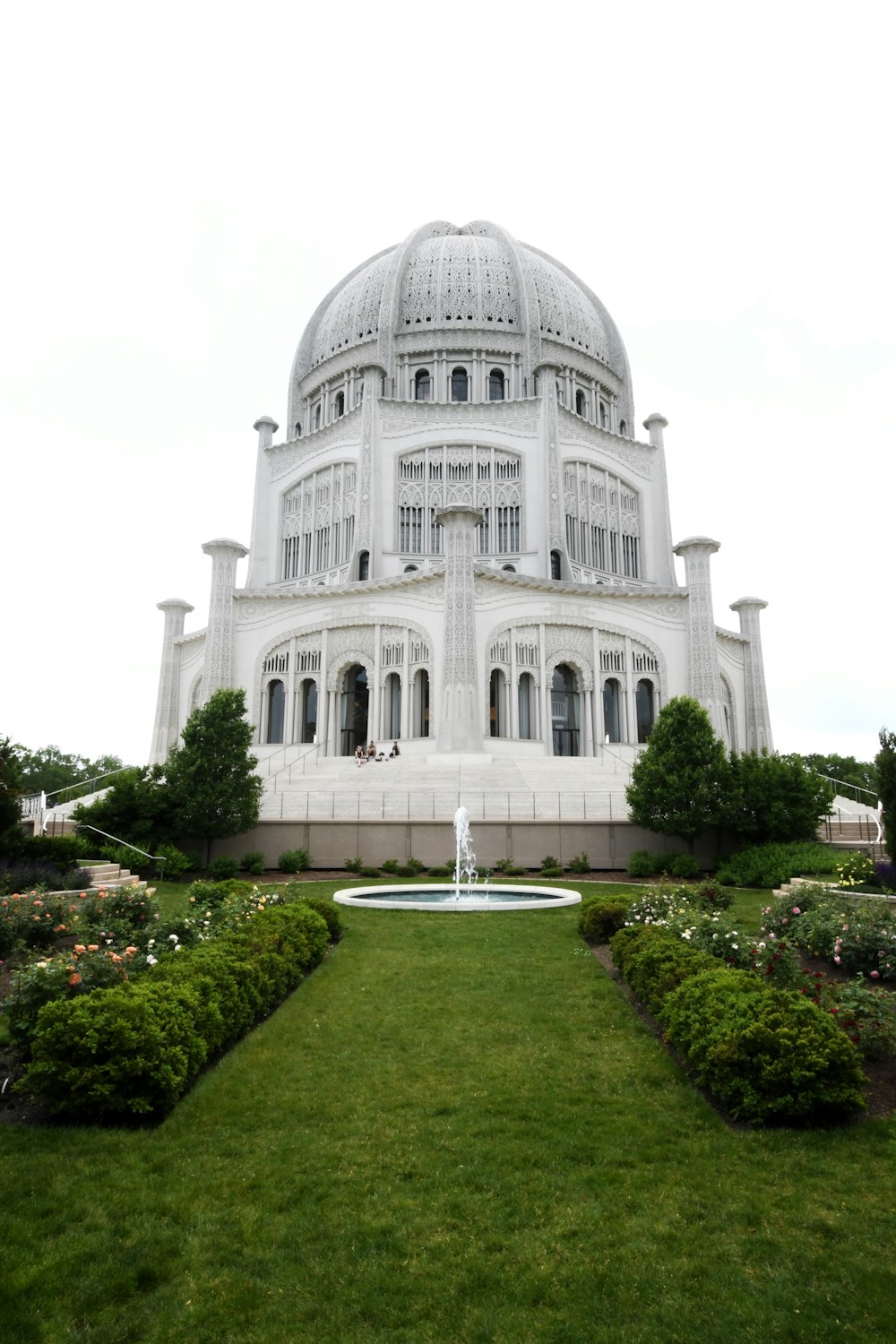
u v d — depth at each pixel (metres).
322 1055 10.58
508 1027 11.73
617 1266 6.11
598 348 67.31
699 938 13.43
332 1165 7.64
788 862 28.52
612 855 32.47
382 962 15.70
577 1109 8.87
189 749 31.38
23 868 21.69
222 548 52.09
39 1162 7.66
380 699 49.22
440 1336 5.41
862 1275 5.96
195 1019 9.88
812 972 14.11
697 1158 7.77
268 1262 6.16
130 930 14.52
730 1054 8.80
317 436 61.66
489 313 63.72
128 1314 5.62
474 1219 6.73
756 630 59.12
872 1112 8.72
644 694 52.53
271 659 52.47
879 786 21.38
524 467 57.69
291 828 32.50
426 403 58.66
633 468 62.94
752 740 57.88
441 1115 8.79
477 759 41.56
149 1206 6.91
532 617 49.34
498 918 20.39
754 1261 6.17
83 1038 8.58
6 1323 5.46
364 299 65.38
